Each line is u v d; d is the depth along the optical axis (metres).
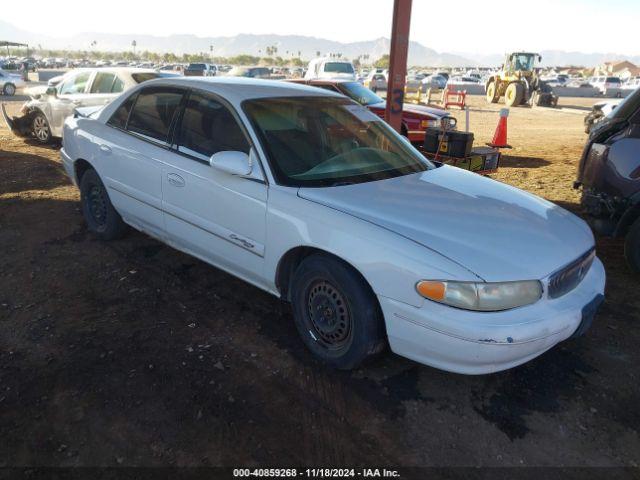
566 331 2.78
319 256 3.05
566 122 19.03
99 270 4.38
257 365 3.18
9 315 3.63
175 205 3.88
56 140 10.05
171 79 4.16
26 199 6.23
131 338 3.41
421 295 2.63
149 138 4.12
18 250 4.74
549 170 9.35
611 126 4.86
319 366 3.19
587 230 3.36
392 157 3.84
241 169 3.26
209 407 2.80
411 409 2.85
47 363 3.12
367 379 3.09
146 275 4.31
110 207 4.73
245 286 4.18
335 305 3.05
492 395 3.00
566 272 2.87
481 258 2.67
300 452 2.53
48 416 2.69
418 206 3.11
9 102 19.25
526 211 3.29
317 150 3.55
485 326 2.54
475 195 3.41
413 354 2.77
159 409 2.77
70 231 5.24
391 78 6.87
